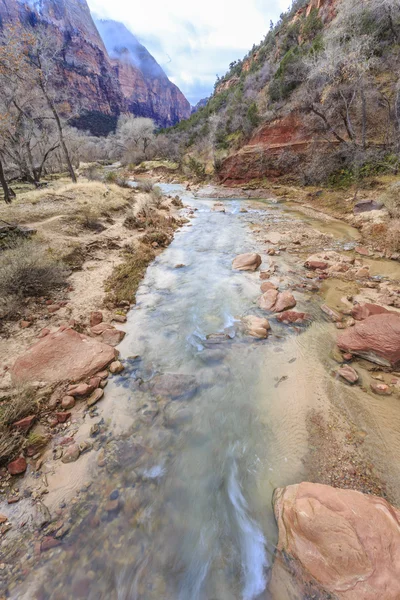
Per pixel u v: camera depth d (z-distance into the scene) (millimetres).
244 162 25281
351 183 16422
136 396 4160
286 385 4309
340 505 2494
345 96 18109
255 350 5117
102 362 4648
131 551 2529
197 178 30953
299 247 10266
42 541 2547
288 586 2238
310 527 2387
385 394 3996
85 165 44500
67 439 3486
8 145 20188
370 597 1979
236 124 30188
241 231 12742
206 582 2342
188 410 3949
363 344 4652
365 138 16984
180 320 6137
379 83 17469
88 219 11102
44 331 5395
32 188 21750
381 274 7727
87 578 2348
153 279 8156
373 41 17500
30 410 3719
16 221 9938
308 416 3777
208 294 7234
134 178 34375
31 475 3082
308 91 20047
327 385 4238
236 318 6129
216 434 3611
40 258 7098
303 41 30344
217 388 4324
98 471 3160
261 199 20656
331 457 3244
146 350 5184
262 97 29391
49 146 30828
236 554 2500
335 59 15898
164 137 50438
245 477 3123
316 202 16953
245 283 7734
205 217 15672
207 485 3055
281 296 6531
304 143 21391
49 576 2344
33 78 17688
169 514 2801
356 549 2189
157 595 2273
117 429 3652
